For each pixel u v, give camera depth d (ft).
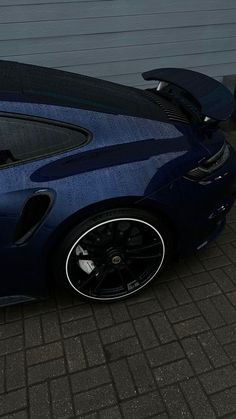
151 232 7.54
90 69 15.46
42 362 7.07
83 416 6.23
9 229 6.53
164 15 15.12
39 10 13.46
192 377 6.75
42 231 6.68
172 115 8.10
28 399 6.49
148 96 9.04
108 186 6.71
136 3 14.44
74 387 6.64
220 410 6.26
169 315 7.93
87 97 7.47
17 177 6.40
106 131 7.04
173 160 7.23
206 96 8.02
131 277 8.23
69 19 13.98
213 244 9.87
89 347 7.32
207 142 7.91
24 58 14.37
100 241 7.37
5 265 6.91
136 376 6.79
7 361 7.11
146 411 6.27
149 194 6.95
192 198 7.50
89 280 7.66
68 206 6.57
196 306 8.13
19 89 6.87
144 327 7.68
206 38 16.35
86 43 14.74
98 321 7.83
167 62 16.44
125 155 6.97
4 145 6.40
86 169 6.69
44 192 6.45
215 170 7.81
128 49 15.46
